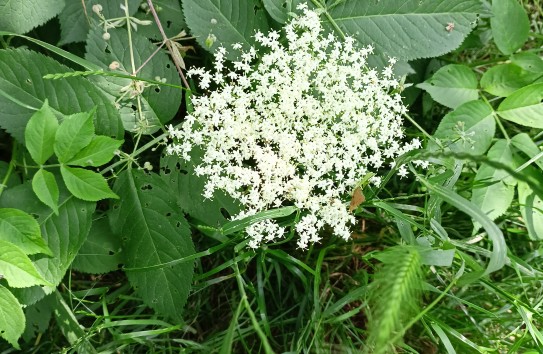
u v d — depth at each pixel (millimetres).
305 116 303
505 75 334
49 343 331
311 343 294
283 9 304
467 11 308
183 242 285
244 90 319
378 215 348
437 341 312
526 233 357
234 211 297
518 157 324
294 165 286
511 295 302
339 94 287
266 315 332
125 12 295
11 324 257
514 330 321
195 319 340
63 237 271
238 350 340
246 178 276
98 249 300
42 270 269
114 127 281
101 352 308
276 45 287
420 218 319
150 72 294
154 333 294
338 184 314
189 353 323
